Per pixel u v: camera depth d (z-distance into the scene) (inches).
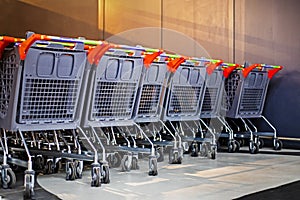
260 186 133.5
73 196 119.0
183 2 262.4
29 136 175.9
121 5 286.8
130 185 134.3
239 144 216.4
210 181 141.3
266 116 237.0
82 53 134.3
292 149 227.0
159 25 271.9
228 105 212.1
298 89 227.8
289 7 230.1
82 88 137.9
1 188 129.6
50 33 314.5
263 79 218.5
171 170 162.4
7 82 127.9
